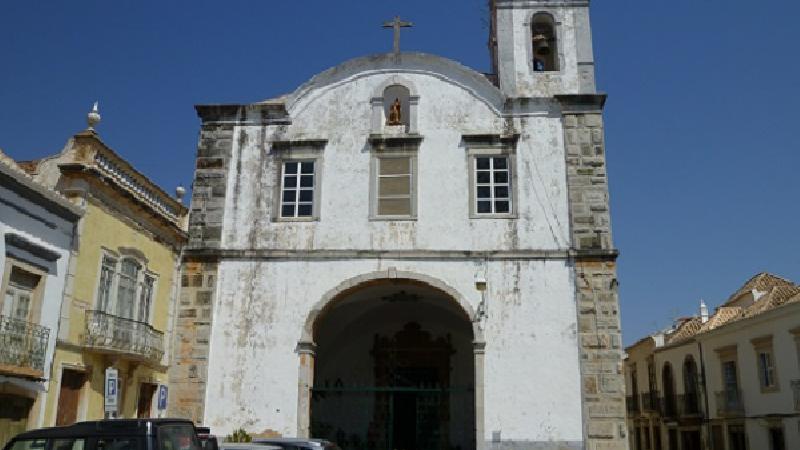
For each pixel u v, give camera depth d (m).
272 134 21.00
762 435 30.00
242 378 19.05
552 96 20.91
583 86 21.39
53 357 15.00
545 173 20.06
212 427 18.70
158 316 19.53
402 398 26.16
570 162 20.06
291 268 19.77
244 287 19.72
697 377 36.53
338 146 20.70
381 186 20.30
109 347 16.59
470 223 19.75
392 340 26.69
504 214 19.80
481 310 19.05
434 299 23.12
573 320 18.86
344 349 27.00
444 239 19.66
